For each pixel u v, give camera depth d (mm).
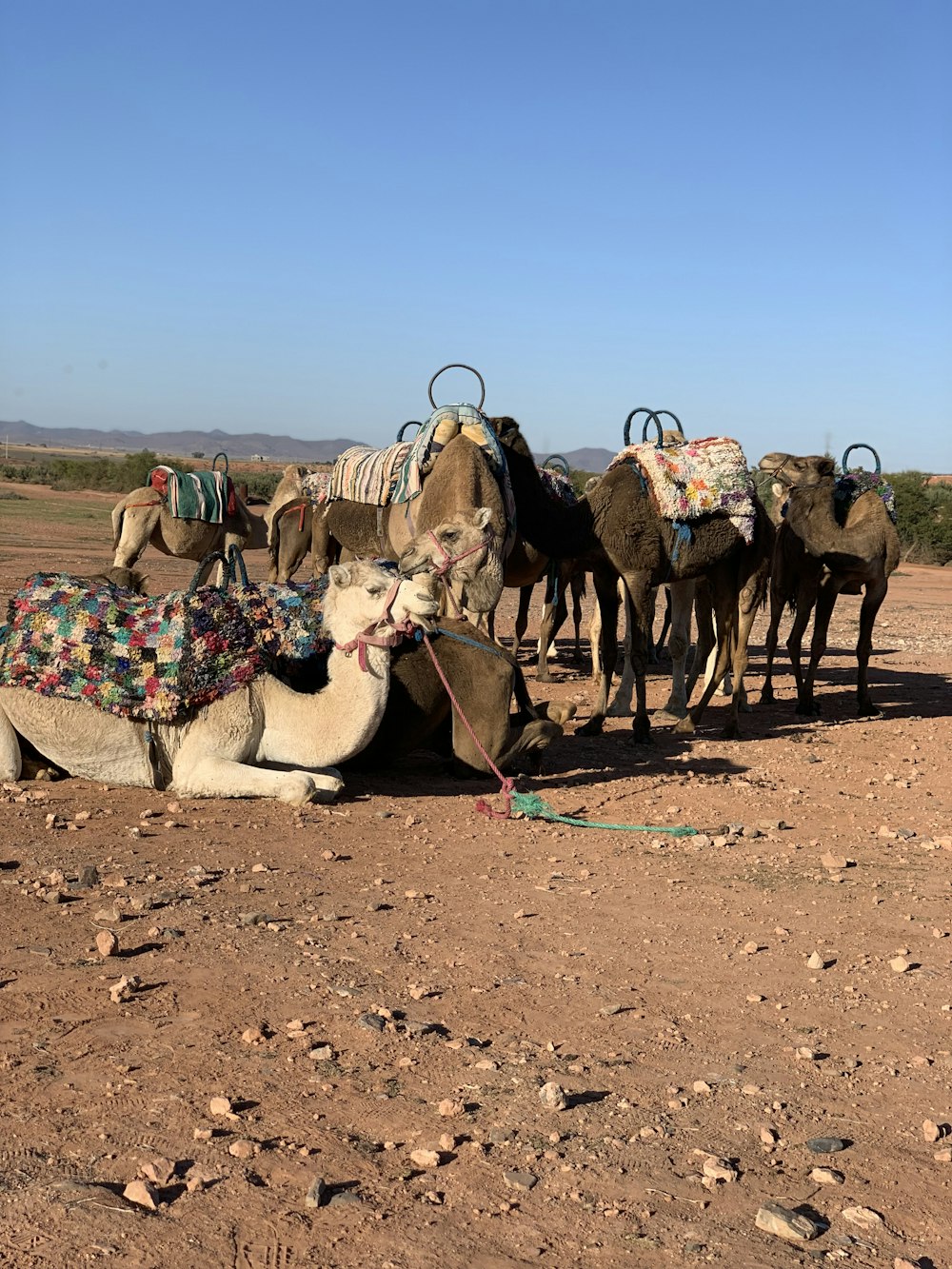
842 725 13375
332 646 8211
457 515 10117
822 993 5258
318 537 16297
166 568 30812
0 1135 3676
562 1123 3953
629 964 5492
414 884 6578
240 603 8305
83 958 5137
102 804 7945
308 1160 3643
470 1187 3549
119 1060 4227
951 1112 4203
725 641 12133
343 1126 3861
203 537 18125
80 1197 3357
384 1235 3285
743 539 11531
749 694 16000
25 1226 3221
